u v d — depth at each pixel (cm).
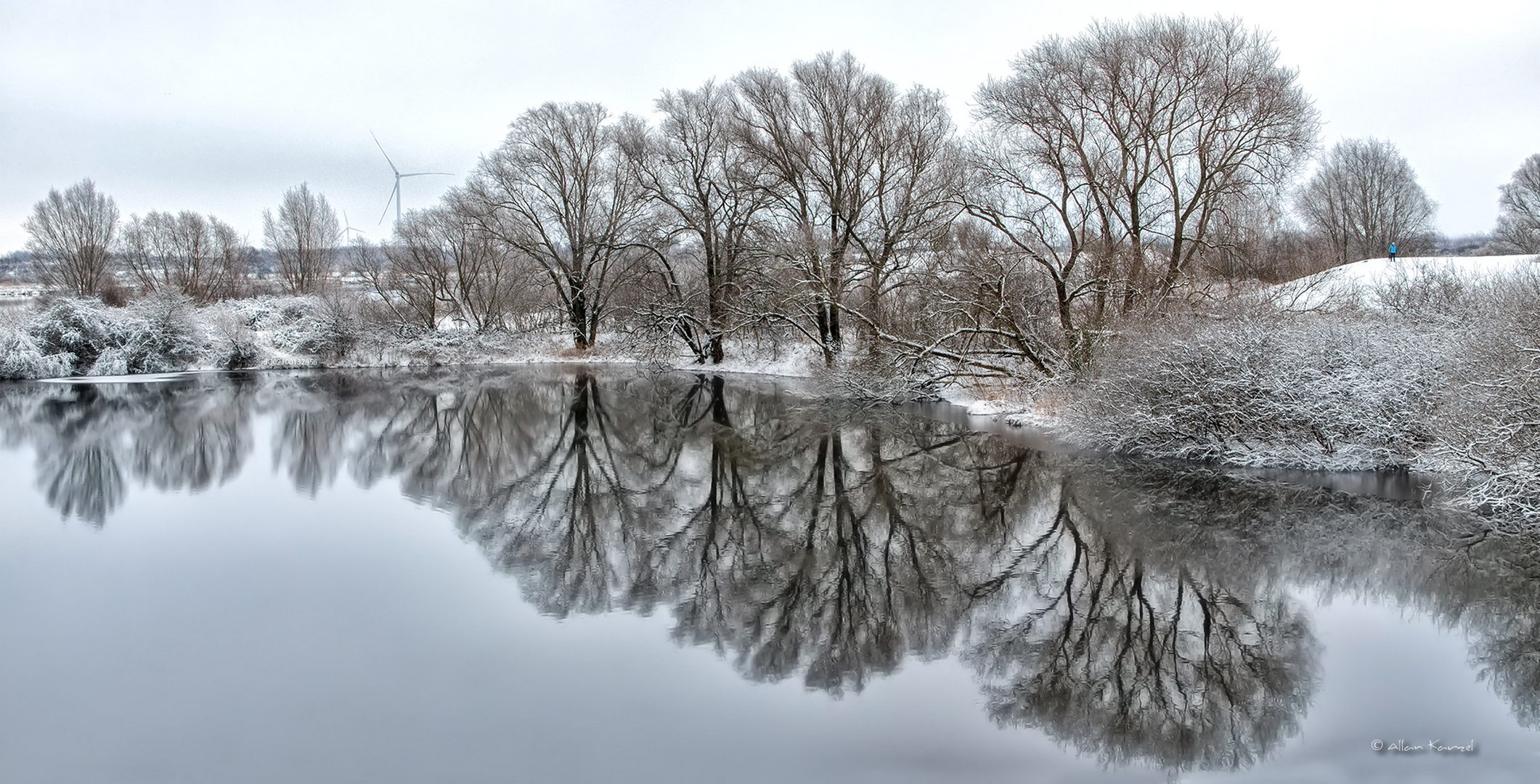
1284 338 1361
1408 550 938
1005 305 2023
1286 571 888
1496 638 716
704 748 552
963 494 1271
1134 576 891
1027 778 518
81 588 849
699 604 832
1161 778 518
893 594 860
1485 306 1367
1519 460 1023
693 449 1711
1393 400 1284
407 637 733
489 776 516
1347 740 564
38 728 571
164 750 545
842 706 616
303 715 593
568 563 962
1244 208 2081
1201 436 1407
